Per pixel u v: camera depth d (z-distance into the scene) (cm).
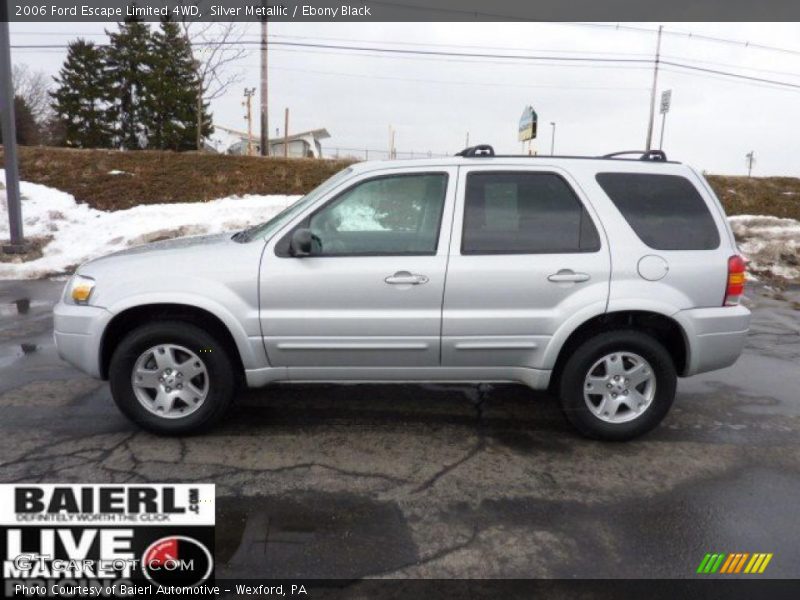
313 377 407
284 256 391
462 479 363
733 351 409
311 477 362
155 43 4197
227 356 405
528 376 407
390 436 422
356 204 402
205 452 391
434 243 396
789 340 718
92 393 493
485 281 389
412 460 386
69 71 4412
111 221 1310
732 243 411
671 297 394
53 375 537
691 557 291
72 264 1109
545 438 423
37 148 1781
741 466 387
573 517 323
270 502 334
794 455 404
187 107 4025
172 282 387
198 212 1366
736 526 318
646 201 406
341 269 387
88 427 426
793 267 1231
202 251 401
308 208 398
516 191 404
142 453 388
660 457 397
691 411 481
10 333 680
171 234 1245
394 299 390
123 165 1661
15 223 1131
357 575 274
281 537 302
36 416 445
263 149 2258
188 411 406
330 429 432
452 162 405
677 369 423
